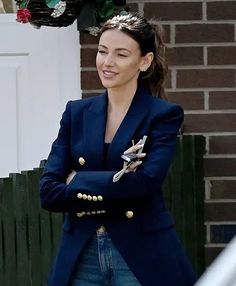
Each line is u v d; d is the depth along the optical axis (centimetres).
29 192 1321
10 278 1312
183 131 1488
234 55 1487
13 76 1559
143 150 959
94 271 955
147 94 990
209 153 1489
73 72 1538
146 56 996
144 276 939
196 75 1486
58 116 1548
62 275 961
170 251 953
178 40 1484
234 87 1488
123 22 978
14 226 1312
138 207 947
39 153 1563
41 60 1549
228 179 1487
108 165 956
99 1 1366
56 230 1338
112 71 970
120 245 941
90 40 1490
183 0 1480
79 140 984
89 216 953
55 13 1342
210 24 1484
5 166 1557
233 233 1489
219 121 1489
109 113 984
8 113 1557
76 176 943
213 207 1488
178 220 1445
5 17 1556
